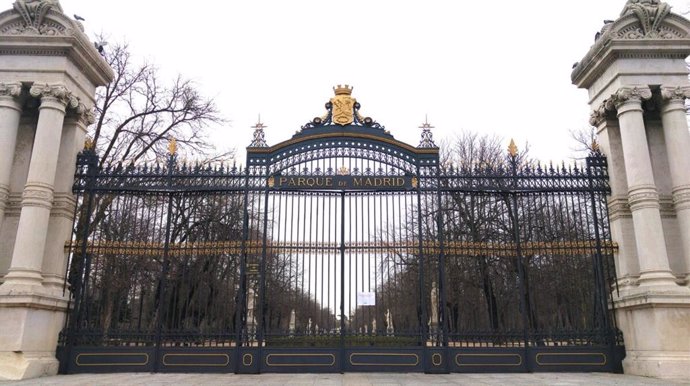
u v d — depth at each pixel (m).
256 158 14.88
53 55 14.34
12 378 11.88
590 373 13.50
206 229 16.73
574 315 14.69
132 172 14.95
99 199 15.07
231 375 13.12
